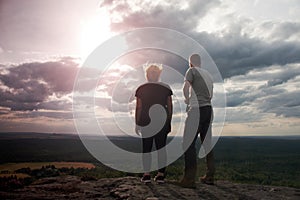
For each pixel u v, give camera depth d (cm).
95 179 442
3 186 392
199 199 327
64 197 343
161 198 324
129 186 378
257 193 366
